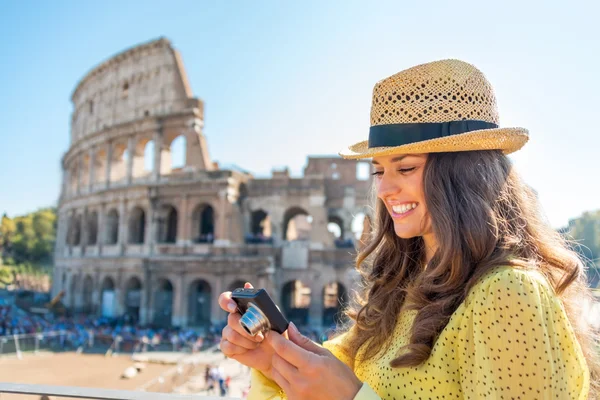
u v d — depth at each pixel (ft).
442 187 11.41
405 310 13.41
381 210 15.78
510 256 10.66
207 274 194.29
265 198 210.18
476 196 11.14
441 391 10.64
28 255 409.49
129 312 209.87
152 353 159.53
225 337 12.60
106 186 228.63
